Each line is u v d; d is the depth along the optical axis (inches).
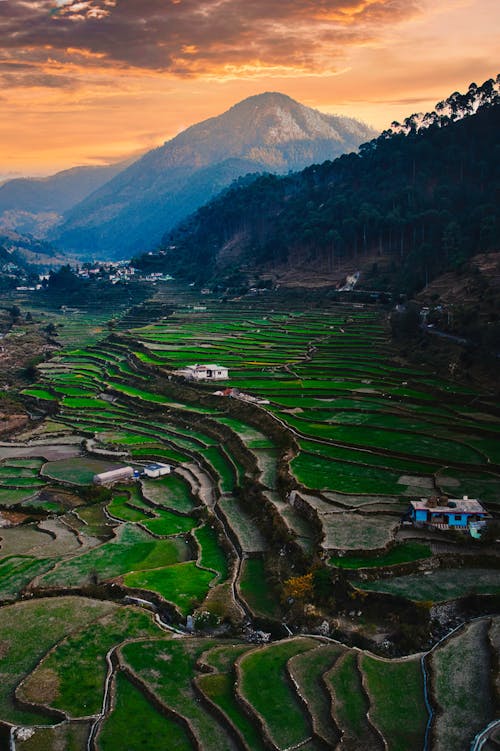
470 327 5064.0
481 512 2581.2
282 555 2640.3
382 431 3750.0
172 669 2065.7
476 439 3535.9
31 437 4790.8
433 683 1828.2
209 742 1756.9
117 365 6761.8
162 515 3353.8
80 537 3159.5
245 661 2030.0
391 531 2549.2
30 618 2378.2
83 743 1801.2
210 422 4534.9
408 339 5762.8
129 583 2598.4
